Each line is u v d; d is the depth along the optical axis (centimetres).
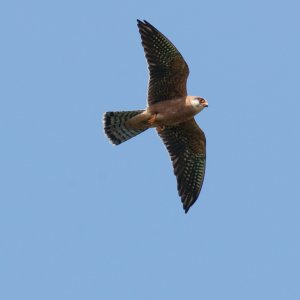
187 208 1981
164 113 1864
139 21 1847
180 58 1831
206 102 1870
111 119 1891
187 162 2006
